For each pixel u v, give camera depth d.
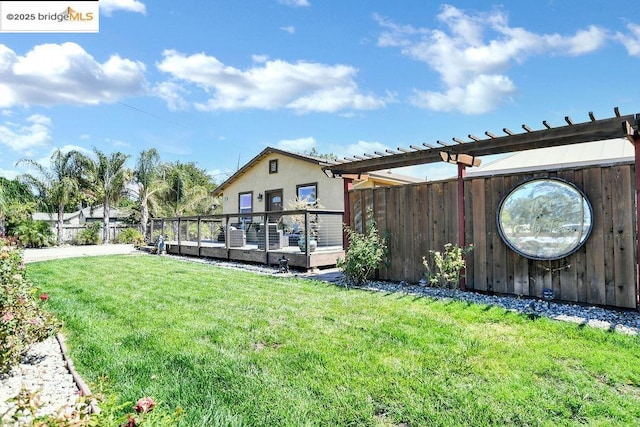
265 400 2.38
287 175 13.60
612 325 3.80
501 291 5.33
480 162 6.07
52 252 14.38
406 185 6.42
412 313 4.26
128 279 7.04
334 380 2.64
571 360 2.92
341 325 3.88
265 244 9.45
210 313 4.42
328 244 11.59
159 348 3.26
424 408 2.27
